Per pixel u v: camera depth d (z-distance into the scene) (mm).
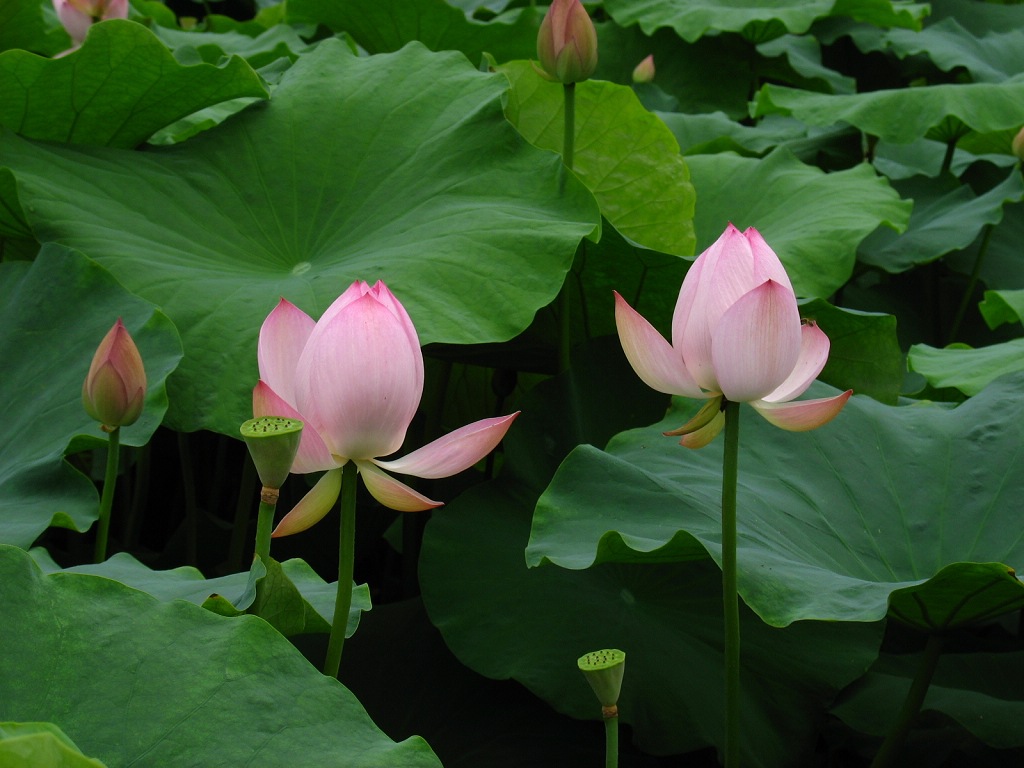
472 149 3234
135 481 4059
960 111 4957
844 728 3039
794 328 2537
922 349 3746
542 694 2861
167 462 4238
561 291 3225
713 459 2926
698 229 4516
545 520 2818
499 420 2525
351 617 2715
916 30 6355
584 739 2939
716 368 2553
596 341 3215
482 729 2936
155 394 2912
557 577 2977
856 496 2914
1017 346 3506
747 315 2525
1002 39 6746
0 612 2443
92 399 2799
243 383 2986
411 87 3377
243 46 5574
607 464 2863
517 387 3941
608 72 6527
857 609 2668
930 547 2877
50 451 2875
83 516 2822
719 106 6496
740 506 2846
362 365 2477
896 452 2967
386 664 2994
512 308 3037
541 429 3133
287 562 2855
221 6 8531
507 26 5461
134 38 3150
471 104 3279
